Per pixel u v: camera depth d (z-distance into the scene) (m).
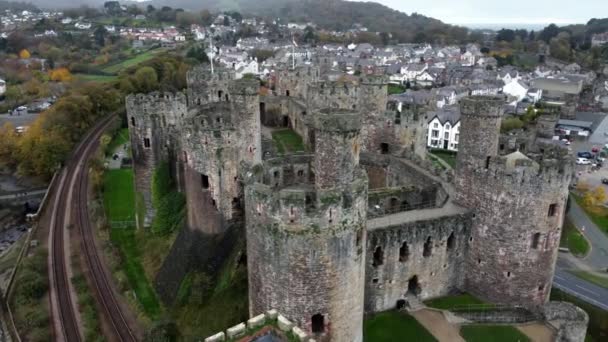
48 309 62.75
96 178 96.69
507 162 47.50
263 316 30.55
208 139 55.94
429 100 166.50
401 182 65.62
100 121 144.88
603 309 62.72
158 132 73.88
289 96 96.94
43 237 82.25
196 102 84.50
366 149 71.44
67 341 56.25
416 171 62.31
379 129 70.00
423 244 49.84
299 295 36.44
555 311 50.19
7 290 68.94
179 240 62.97
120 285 64.19
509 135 60.34
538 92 198.38
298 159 47.00
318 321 37.59
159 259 66.94
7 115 161.38
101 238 77.31
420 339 46.84
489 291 51.41
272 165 45.22
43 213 91.44
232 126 56.38
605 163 131.50
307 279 35.94
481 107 47.47
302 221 34.56
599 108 192.25
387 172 68.62
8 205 107.81
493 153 49.22
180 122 68.06
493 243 49.69
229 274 53.47
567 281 72.31
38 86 185.00
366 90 68.75
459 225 50.81
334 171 39.28
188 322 52.78
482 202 49.69
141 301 60.81
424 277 51.38
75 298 64.44
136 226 78.06
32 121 148.38
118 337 55.38
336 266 36.12
